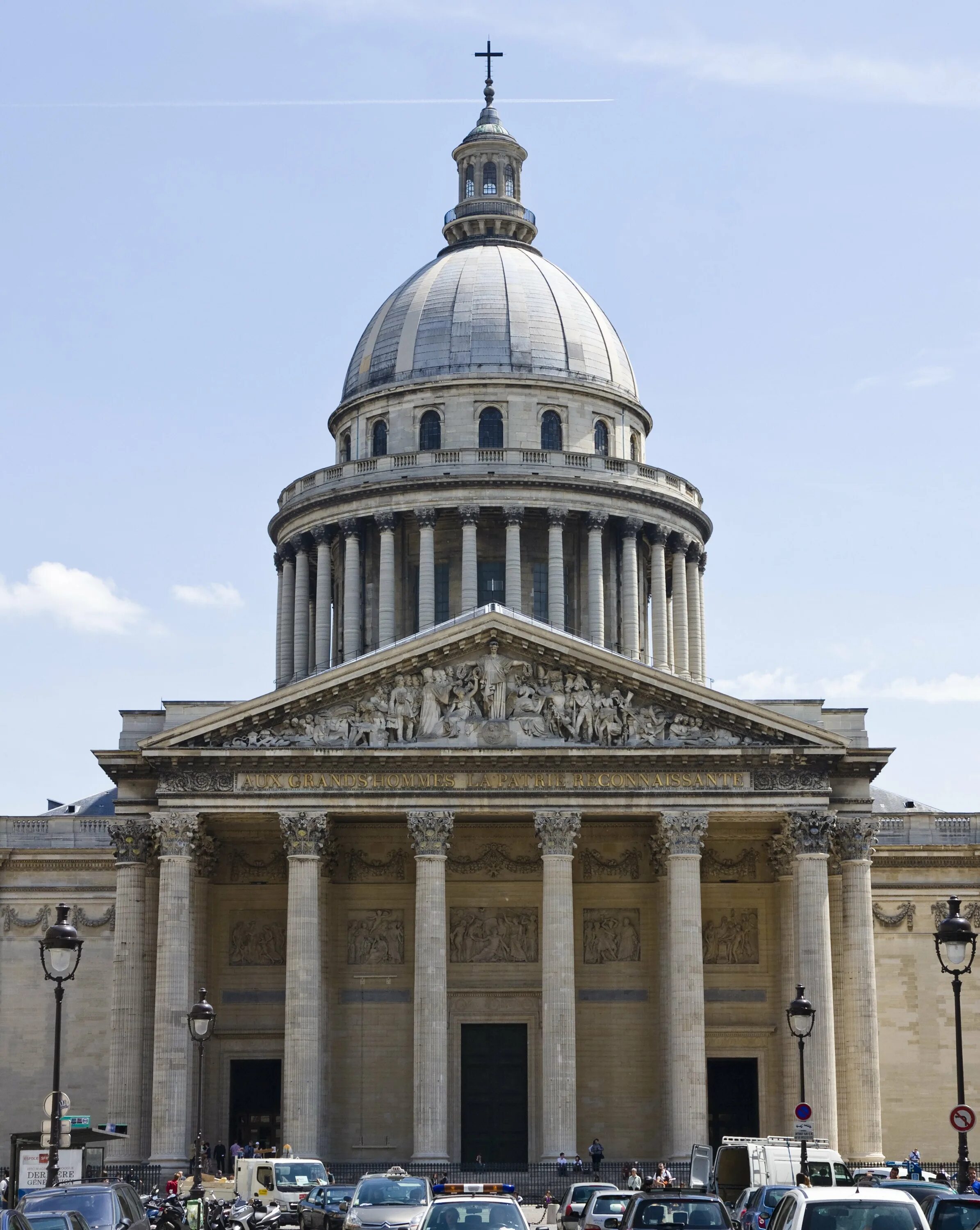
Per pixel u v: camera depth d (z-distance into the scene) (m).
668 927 131.88
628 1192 82.31
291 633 193.38
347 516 186.50
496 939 141.88
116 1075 131.50
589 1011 140.38
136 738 140.12
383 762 130.38
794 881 131.12
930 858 147.25
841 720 140.12
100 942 149.25
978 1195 67.06
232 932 140.88
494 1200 67.06
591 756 130.38
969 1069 144.25
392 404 194.12
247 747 130.38
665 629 187.38
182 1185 118.38
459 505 183.38
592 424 194.25
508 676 132.62
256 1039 139.12
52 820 152.88
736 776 131.00
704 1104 127.19
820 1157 96.75
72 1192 66.81
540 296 199.88
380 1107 139.12
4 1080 147.00
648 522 188.38
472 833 143.00
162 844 129.62
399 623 185.25
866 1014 131.88
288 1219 95.19
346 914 141.88
